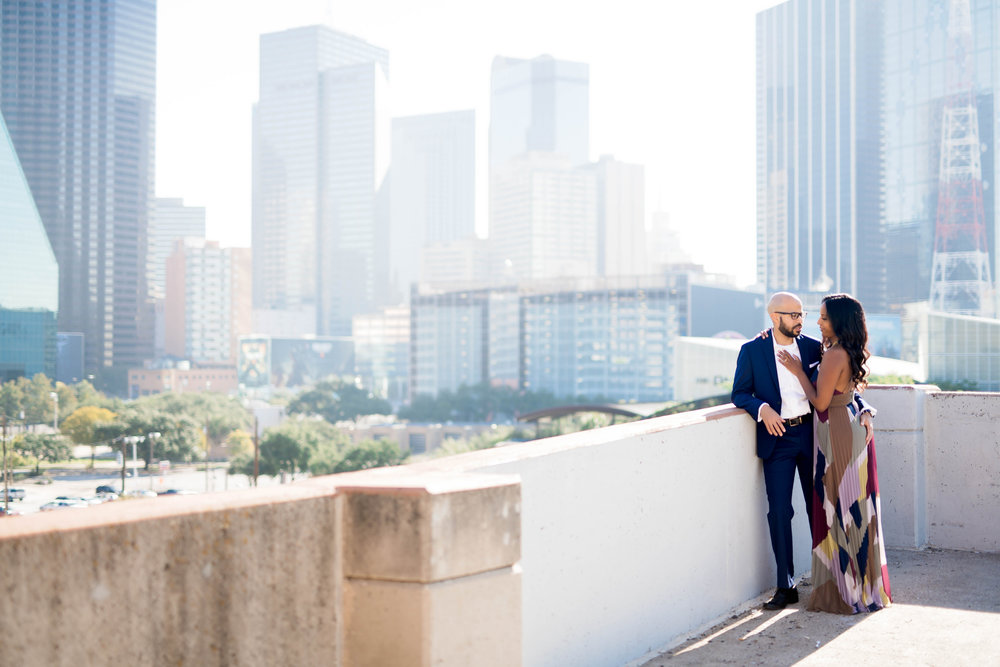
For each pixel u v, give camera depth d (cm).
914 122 16875
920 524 599
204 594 185
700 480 418
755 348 472
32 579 157
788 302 460
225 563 189
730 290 17762
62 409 16500
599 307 17638
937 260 16225
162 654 177
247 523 193
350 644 217
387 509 214
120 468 12975
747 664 360
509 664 233
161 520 177
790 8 19700
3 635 153
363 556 216
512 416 17625
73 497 10062
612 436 350
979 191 15725
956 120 16050
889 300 17425
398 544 213
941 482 600
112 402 15588
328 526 213
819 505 447
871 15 17925
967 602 459
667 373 17075
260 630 196
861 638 396
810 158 19250
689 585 406
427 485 216
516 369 18775
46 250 18525
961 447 592
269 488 212
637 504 363
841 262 18550
